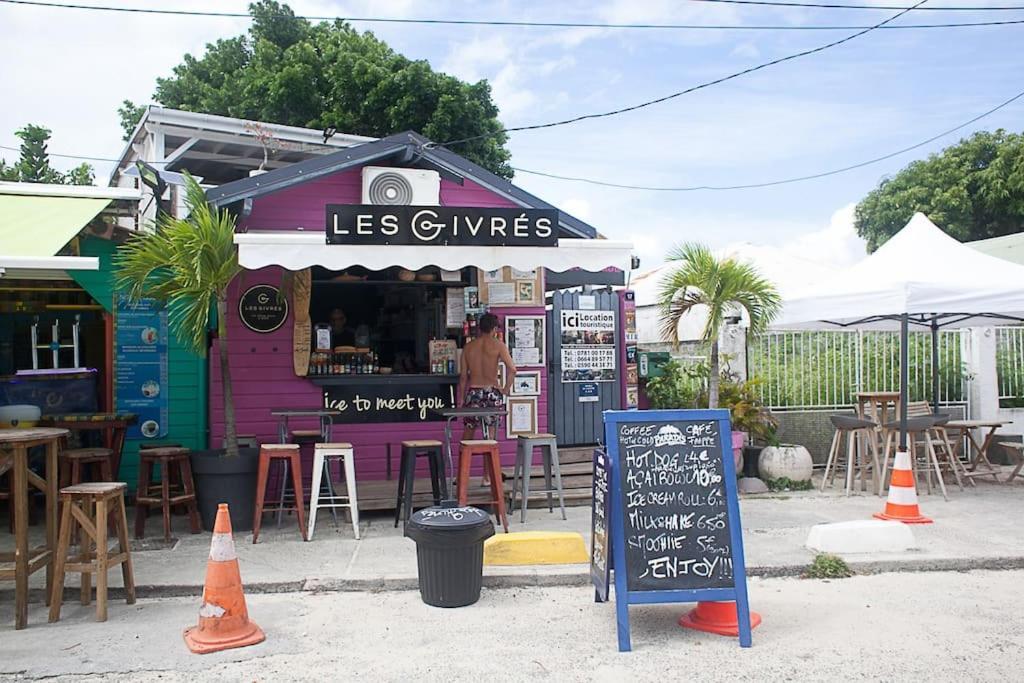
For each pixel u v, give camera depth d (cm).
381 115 2062
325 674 507
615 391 1187
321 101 2094
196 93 2270
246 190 937
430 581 641
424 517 649
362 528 874
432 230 822
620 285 1148
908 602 647
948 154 2623
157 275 945
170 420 1020
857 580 712
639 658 529
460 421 1036
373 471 1007
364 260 810
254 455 863
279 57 2188
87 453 820
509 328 1086
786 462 1086
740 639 550
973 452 1208
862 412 1101
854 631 579
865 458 1091
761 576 723
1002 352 1361
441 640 567
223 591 563
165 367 1022
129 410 1009
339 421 1000
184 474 853
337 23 2344
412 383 1016
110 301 1005
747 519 907
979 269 978
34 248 760
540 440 906
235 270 841
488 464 889
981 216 2564
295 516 934
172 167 1738
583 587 696
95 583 681
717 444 580
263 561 744
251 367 982
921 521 874
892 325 1217
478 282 1070
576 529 859
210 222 814
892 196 2655
